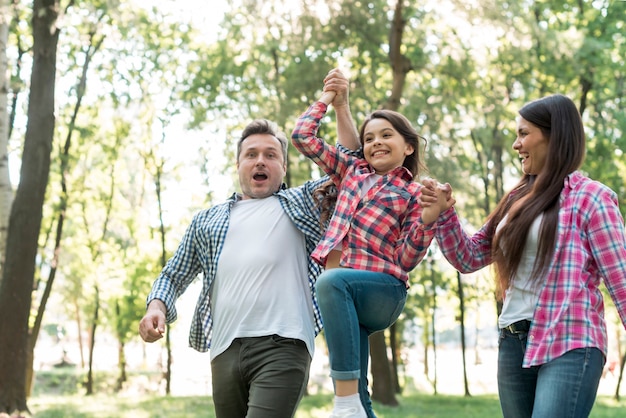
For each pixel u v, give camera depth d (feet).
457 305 99.91
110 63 66.64
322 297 10.63
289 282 12.85
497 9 46.88
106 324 100.73
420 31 55.36
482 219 65.57
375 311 10.85
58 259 66.49
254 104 66.64
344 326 10.44
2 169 39.52
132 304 91.76
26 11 54.90
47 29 42.34
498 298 11.64
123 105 72.43
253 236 13.10
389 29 55.01
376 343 59.67
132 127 77.51
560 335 10.28
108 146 75.10
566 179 10.85
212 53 70.03
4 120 39.09
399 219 11.32
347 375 10.32
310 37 50.03
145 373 121.39
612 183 62.75
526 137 11.23
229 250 13.15
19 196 41.22
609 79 62.23
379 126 11.76
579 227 10.53
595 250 10.37
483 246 11.89
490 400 70.69
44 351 170.71
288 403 12.24
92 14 48.24
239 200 13.99
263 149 13.64
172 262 13.87
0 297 40.52
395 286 10.96
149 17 65.41
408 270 11.10
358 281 10.71
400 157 11.73
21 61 56.29
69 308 103.35
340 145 12.76
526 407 10.98
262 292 12.71
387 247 11.22
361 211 11.35
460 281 81.25
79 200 73.67
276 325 12.52
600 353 10.29
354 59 62.03
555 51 51.70
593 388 10.19
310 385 87.04
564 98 11.08
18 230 40.73
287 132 57.00
